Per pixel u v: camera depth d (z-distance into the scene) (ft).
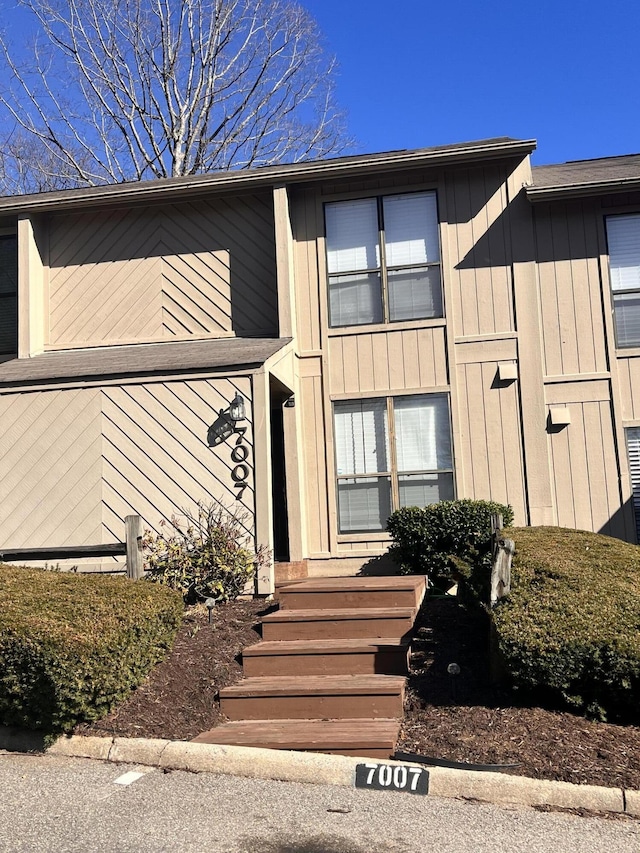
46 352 38.78
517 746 17.33
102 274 39.17
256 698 20.31
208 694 20.98
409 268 36.65
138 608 21.30
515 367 35.17
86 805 15.39
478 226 36.24
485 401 35.37
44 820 14.66
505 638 18.93
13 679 18.33
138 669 20.66
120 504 31.01
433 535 30.76
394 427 36.09
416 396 36.01
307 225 37.65
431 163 35.76
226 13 82.94
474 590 23.97
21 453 31.91
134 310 38.65
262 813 15.06
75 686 18.16
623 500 33.96
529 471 34.65
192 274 38.40
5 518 31.63
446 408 35.73
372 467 36.11
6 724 19.02
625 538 33.78
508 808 15.46
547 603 19.98
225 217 38.40
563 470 34.55
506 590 20.85
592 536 28.07
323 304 37.09
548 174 38.68
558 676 18.53
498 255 35.94
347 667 22.02
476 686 20.52
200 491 30.50
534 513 34.37
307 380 36.91
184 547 28.81
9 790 16.19
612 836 14.17
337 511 36.11
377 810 15.28
